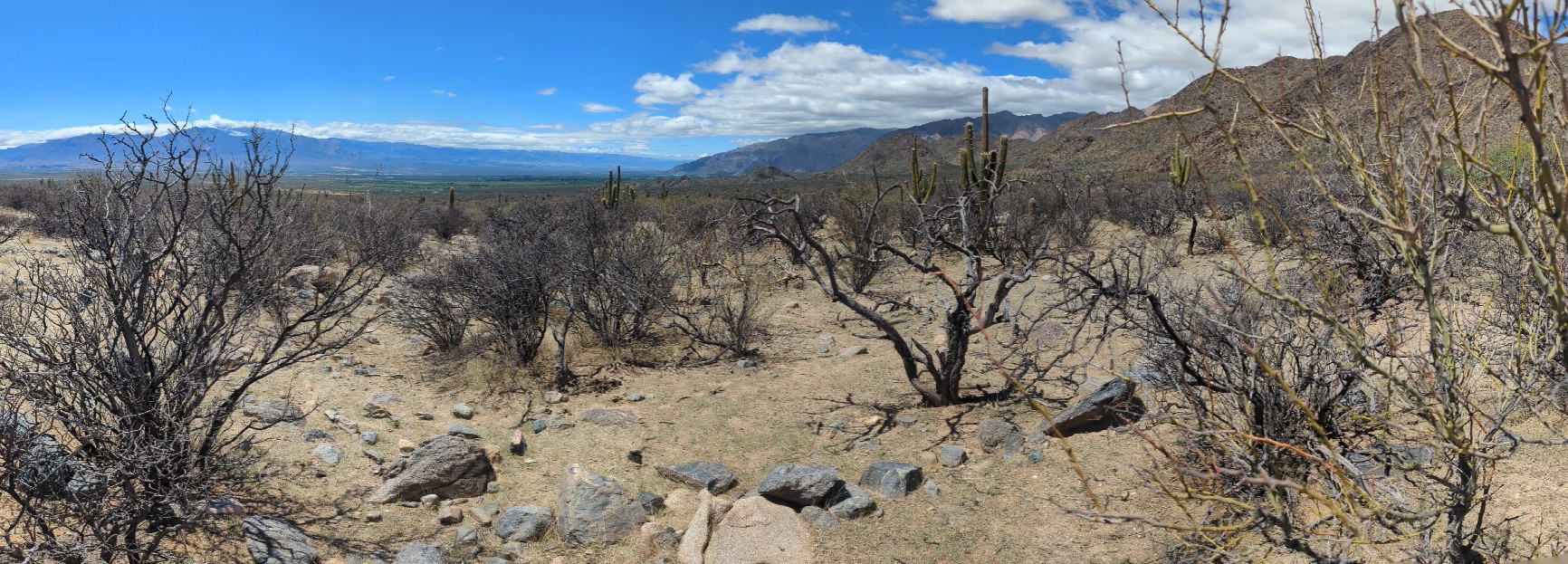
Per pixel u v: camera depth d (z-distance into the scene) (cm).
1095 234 1614
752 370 788
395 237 1106
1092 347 764
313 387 680
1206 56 157
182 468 406
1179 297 410
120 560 372
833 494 485
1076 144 9050
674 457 571
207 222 436
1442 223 171
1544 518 362
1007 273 630
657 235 1105
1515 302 339
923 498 495
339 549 420
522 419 646
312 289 997
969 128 1534
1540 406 275
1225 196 1170
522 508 468
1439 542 318
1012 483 505
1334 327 185
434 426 620
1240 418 375
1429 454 377
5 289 484
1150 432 535
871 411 658
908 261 627
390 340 858
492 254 822
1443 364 190
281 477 491
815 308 1083
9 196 2088
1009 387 686
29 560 310
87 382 380
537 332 860
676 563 427
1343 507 274
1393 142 168
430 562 404
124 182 375
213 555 391
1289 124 167
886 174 5272
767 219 638
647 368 795
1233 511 371
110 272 385
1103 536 425
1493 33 127
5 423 342
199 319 429
